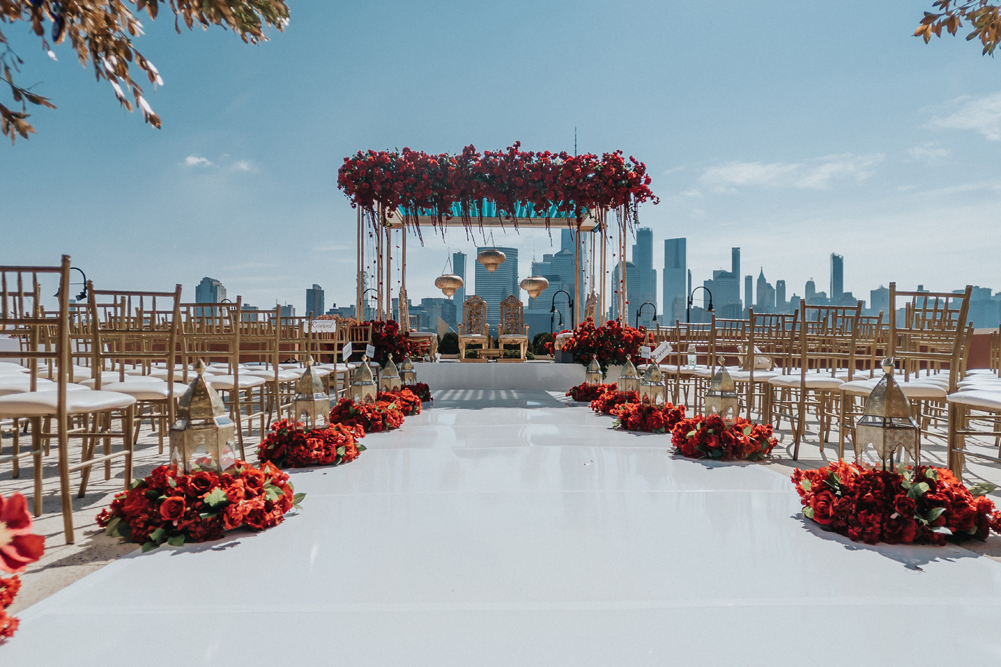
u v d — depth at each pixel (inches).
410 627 57.2
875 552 78.4
